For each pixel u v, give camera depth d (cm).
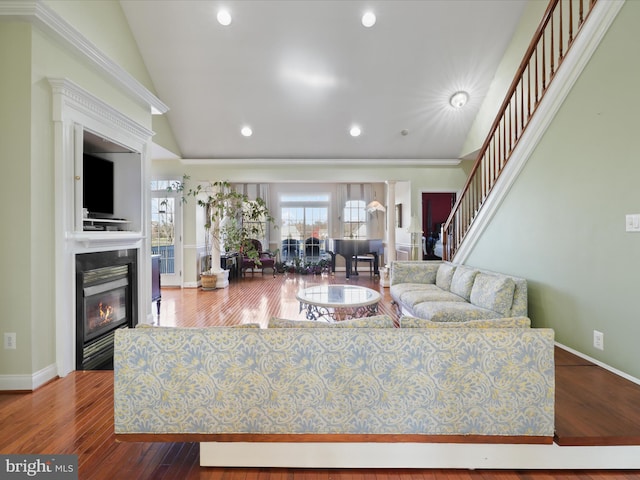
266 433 177
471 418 174
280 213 967
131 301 398
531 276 339
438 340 172
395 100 564
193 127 619
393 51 488
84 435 202
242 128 618
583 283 277
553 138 308
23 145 262
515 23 467
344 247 828
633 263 236
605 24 252
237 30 459
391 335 173
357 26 457
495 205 396
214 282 695
